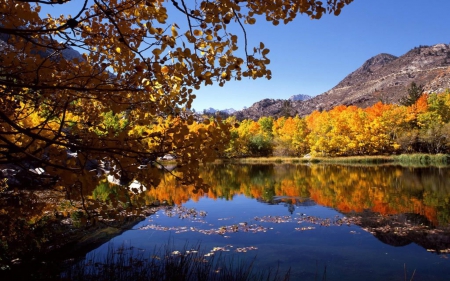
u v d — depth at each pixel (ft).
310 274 21.53
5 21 7.70
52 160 7.59
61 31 6.97
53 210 32.71
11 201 14.17
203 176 96.32
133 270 20.06
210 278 19.35
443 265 23.41
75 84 7.86
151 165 7.74
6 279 16.10
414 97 231.71
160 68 7.43
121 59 8.52
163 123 8.77
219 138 8.11
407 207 44.83
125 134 7.68
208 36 7.81
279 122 250.16
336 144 161.27
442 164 122.83
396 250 27.07
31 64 7.47
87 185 7.05
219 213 43.16
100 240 27.35
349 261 24.22
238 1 7.13
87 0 5.74
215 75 7.97
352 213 42.04
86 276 18.45
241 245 28.27
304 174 98.17
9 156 6.32
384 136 156.76
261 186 72.38
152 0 6.75
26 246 19.30
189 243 28.50
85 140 7.72
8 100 8.82
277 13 8.20
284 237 31.14
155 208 45.96
